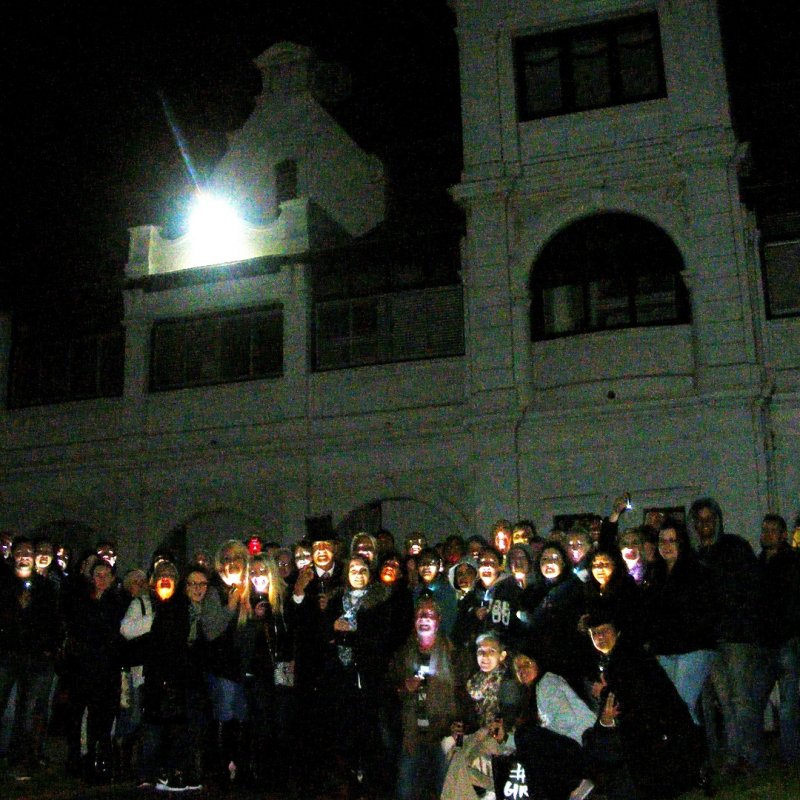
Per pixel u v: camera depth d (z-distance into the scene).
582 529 10.23
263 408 19.19
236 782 9.52
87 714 10.12
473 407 17.31
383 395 18.41
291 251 19.77
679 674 8.59
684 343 16.58
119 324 20.77
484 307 17.55
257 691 9.47
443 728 8.17
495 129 17.92
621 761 7.05
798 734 9.78
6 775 10.37
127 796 9.20
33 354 21.30
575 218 17.44
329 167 22.27
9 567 10.94
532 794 7.30
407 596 9.10
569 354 17.09
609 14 17.72
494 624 9.72
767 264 16.56
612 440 16.62
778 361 16.23
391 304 18.72
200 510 19.41
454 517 17.62
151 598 9.88
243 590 9.57
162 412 19.91
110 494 20.08
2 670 10.62
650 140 17.12
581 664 8.05
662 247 17.03
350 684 8.81
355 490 18.34
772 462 16.00
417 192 21.83
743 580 9.38
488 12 18.28
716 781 8.87
